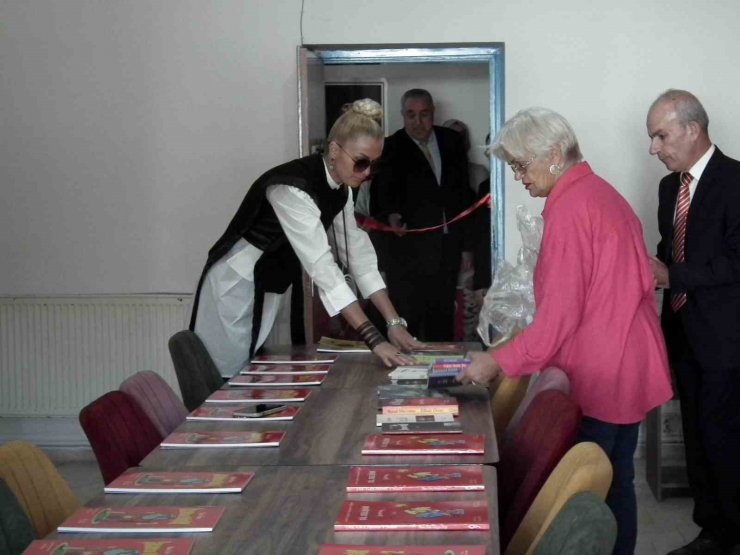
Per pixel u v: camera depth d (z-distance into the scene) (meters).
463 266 4.91
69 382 5.05
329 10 4.84
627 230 2.75
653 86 4.77
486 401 2.87
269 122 4.91
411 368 3.27
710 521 3.77
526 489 2.19
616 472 2.85
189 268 5.02
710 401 3.63
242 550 1.71
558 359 2.83
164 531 1.81
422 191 4.88
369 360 3.62
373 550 1.67
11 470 2.03
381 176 4.88
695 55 4.74
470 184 4.87
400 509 1.89
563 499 1.77
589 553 1.50
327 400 2.94
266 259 3.65
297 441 2.47
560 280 2.69
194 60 4.91
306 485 2.08
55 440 5.14
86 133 4.98
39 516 2.06
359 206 4.90
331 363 3.55
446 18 4.82
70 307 5.02
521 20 4.79
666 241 3.84
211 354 3.77
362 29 4.84
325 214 3.47
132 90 4.94
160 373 5.02
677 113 3.61
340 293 3.34
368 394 3.02
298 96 4.64
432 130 4.85
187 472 2.18
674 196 3.82
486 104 4.82
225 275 3.64
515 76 4.82
